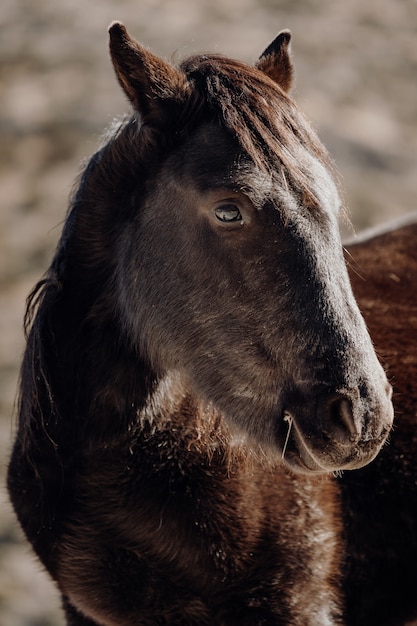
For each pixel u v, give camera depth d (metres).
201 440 5.29
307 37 27.36
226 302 4.76
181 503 5.24
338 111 22.91
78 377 5.26
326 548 5.54
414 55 27.19
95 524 5.26
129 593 5.29
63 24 28.25
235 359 4.80
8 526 11.70
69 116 22.86
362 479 5.96
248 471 5.36
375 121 22.66
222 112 4.77
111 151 5.20
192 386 5.06
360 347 4.52
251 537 5.29
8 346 15.23
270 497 5.39
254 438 4.86
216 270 4.76
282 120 4.70
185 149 4.86
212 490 5.26
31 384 5.35
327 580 5.56
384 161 21.12
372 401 4.46
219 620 5.34
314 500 5.57
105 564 5.28
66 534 5.30
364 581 5.89
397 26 29.41
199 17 28.19
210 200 4.68
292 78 5.60
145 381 5.22
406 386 6.23
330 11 29.95
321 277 4.55
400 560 5.98
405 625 6.11
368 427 4.45
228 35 26.58
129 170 5.12
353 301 4.62
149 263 5.02
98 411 5.24
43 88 24.22
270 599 5.33
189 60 5.15
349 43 27.33
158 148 4.97
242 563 5.27
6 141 22.03
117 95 23.72
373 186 19.97
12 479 5.52
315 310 4.53
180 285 4.92
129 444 5.24
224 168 4.67
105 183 5.21
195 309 4.89
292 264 4.57
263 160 4.59
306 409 4.55
